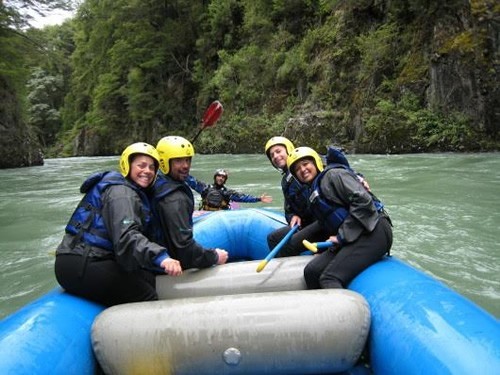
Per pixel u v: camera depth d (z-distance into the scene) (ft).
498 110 40.57
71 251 7.09
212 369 6.05
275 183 28.94
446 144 42.19
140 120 99.40
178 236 7.91
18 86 61.62
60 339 5.91
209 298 6.50
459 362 4.98
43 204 25.14
